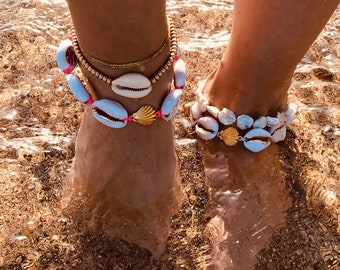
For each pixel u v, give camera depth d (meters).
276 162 1.23
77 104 1.36
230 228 1.13
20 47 1.47
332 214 1.19
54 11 1.58
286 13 0.97
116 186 1.08
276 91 1.14
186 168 1.23
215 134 1.20
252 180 1.18
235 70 1.10
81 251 1.10
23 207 1.15
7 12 1.57
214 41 1.56
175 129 1.30
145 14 0.82
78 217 1.12
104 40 0.85
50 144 1.27
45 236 1.11
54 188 1.18
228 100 1.17
